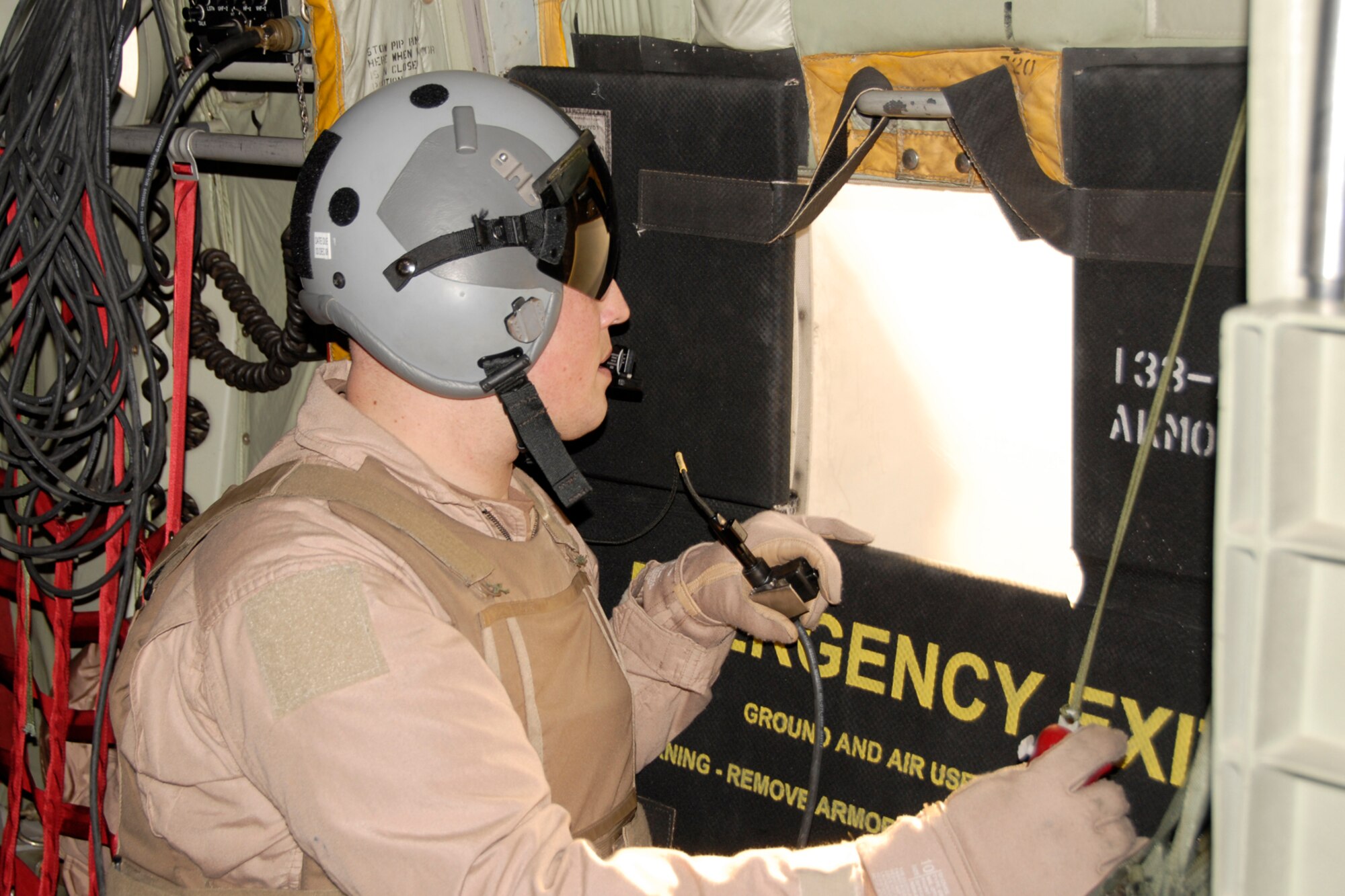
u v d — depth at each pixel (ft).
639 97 4.23
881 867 2.85
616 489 4.83
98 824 4.18
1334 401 2.03
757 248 4.09
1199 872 2.70
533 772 2.93
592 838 3.65
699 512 4.60
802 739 4.46
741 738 4.64
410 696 2.87
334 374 3.78
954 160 3.63
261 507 3.30
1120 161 3.27
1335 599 2.07
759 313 4.15
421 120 3.31
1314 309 1.91
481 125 3.31
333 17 4.54
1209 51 3.06
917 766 4.16
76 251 4.56
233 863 3.27
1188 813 2.67
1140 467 3.04
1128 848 2.85
